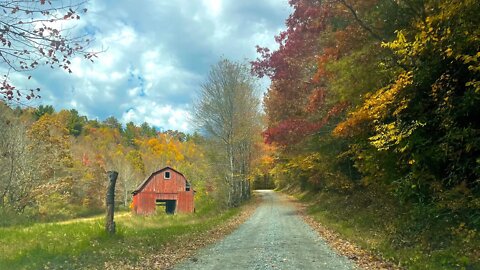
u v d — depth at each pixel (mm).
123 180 81875
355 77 13586
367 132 15078
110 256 12109
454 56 9156
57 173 52219
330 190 32875
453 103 9812
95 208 64062
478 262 8109
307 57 21984
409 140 10969
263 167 51094
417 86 10602
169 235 18484
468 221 10164
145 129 154125
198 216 33594
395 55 12180
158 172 53906
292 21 16891
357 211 20766
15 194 38344
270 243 14828
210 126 42438
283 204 43438
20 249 13430
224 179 42406
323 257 11219
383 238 12906
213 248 14336
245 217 30047
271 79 23781
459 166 10750
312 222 23094
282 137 24422
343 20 15016
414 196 13789
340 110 19062
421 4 11359
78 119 112312
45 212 42594
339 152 23484
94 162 73000
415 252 10188
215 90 42438
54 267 10484
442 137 10500
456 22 9062
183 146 105250
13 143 36562
